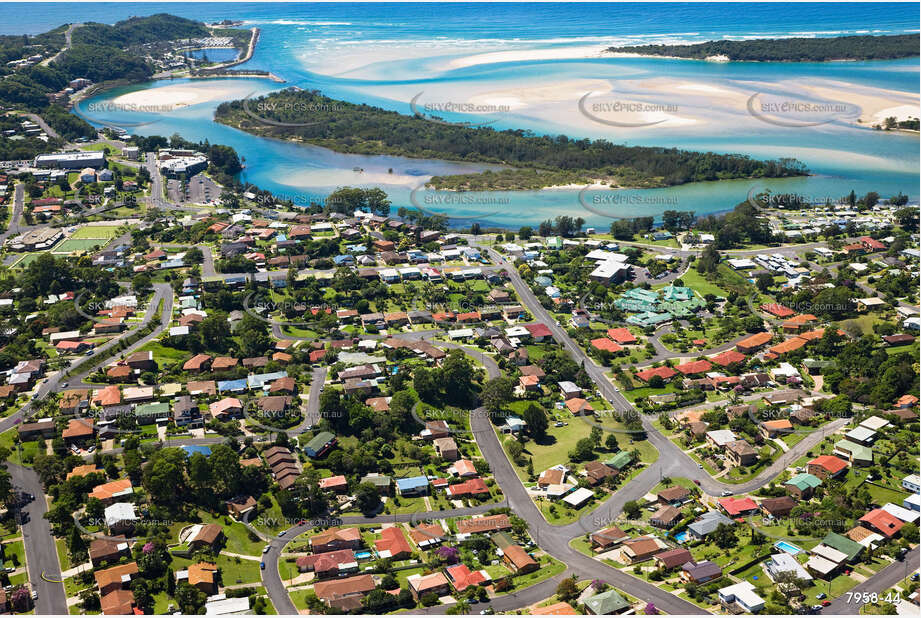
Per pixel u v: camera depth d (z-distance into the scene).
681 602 165.00
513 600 166.38
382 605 164.62
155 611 162.12
